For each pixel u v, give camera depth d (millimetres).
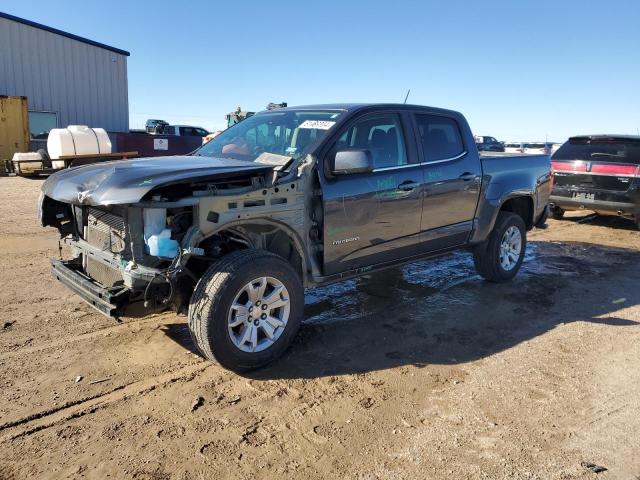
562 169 10141
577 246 8758
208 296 3592
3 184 15008
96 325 4688
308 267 4281
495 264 6156
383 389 3713
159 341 4406
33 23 23312
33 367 3869
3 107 19688
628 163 9344
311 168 4156
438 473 2824
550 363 4188
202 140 22875
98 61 25984
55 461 2844
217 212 3635
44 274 6109
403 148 4973
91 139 17156
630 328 4992
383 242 4754
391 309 5395
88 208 4152
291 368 4012
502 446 3072
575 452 3029
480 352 4379
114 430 3141
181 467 2826
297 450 3000
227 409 3408
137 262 3609
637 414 3453
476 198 5688
